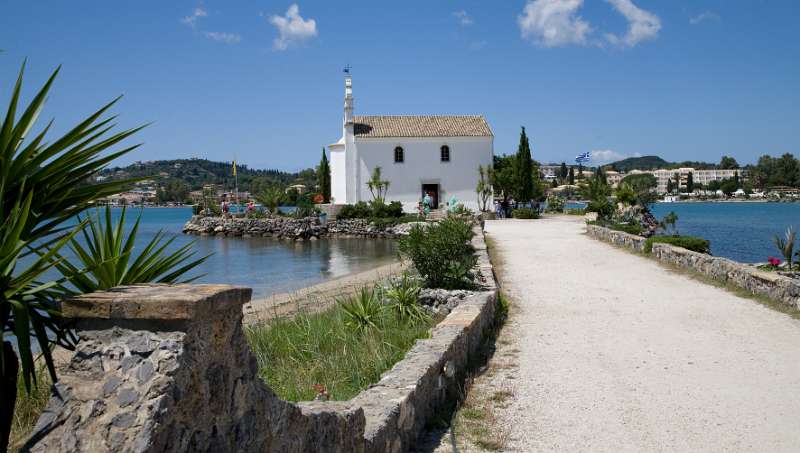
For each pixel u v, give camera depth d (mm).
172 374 2258
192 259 32219
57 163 3305
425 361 6121
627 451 5191
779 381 7039
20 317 2844
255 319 13188
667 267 17172
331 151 56438
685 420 5875
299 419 3191
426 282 12500
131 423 2166
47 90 3385
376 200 52750
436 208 55469
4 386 3018
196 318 2381
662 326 10023
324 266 28359
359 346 8430
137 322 2383
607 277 15625
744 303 11727
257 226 51250
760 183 186500
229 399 2605
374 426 4387
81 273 3215
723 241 35438
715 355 8203
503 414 6070
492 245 24641
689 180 197500
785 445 5285
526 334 9625
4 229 2975
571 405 6312
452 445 5277
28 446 2195
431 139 55312
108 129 3494
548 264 18469
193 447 2363
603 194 43375
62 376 2344
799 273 13516
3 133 3164
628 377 7273
